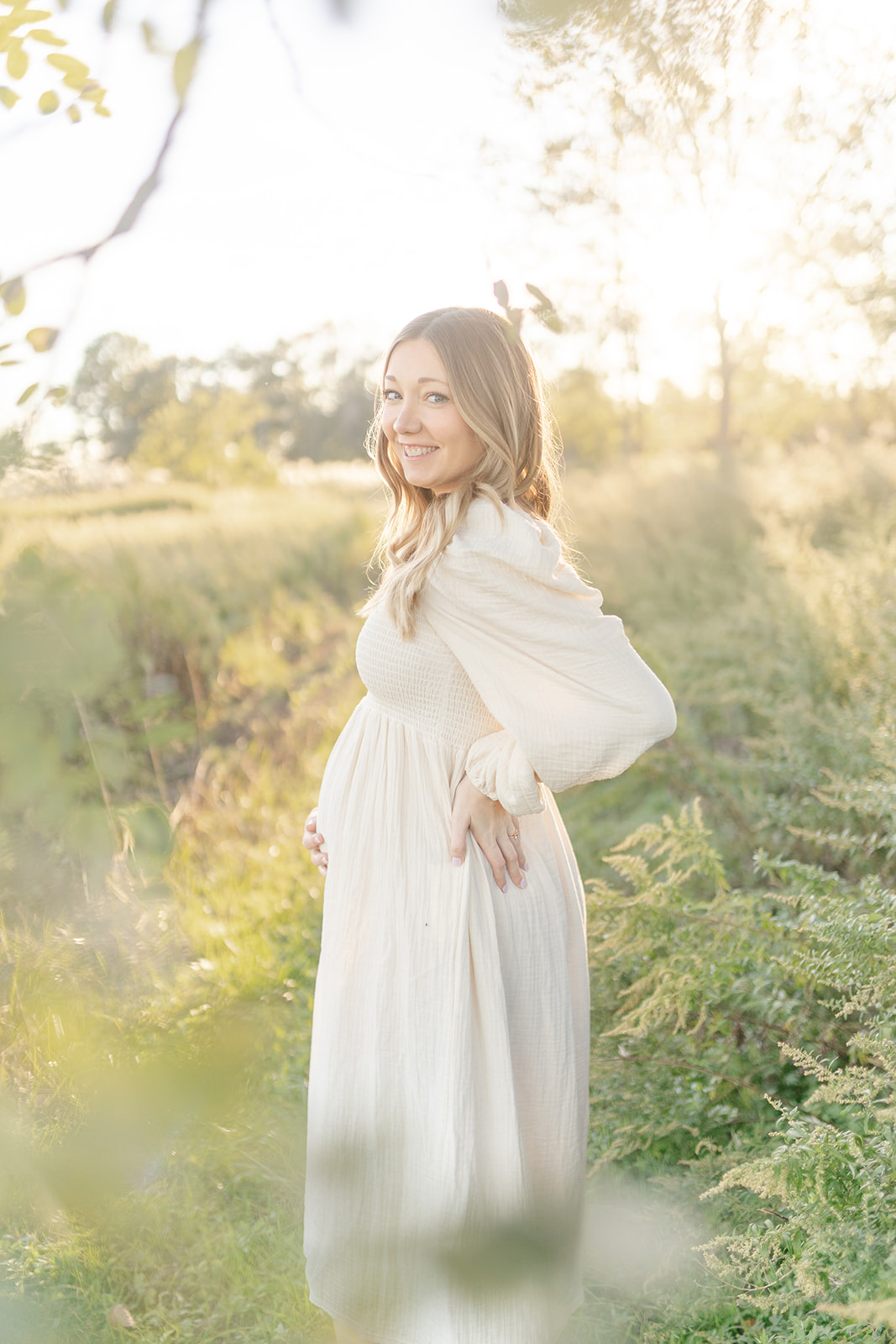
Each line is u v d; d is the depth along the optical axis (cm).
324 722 565
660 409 1812
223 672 613
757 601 475
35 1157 46
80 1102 47
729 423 1262
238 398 2061
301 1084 249
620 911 253
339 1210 159
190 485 1494
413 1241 60
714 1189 174
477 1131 165
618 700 159
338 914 178
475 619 164
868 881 223
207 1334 191
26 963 64
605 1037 249
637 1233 106
